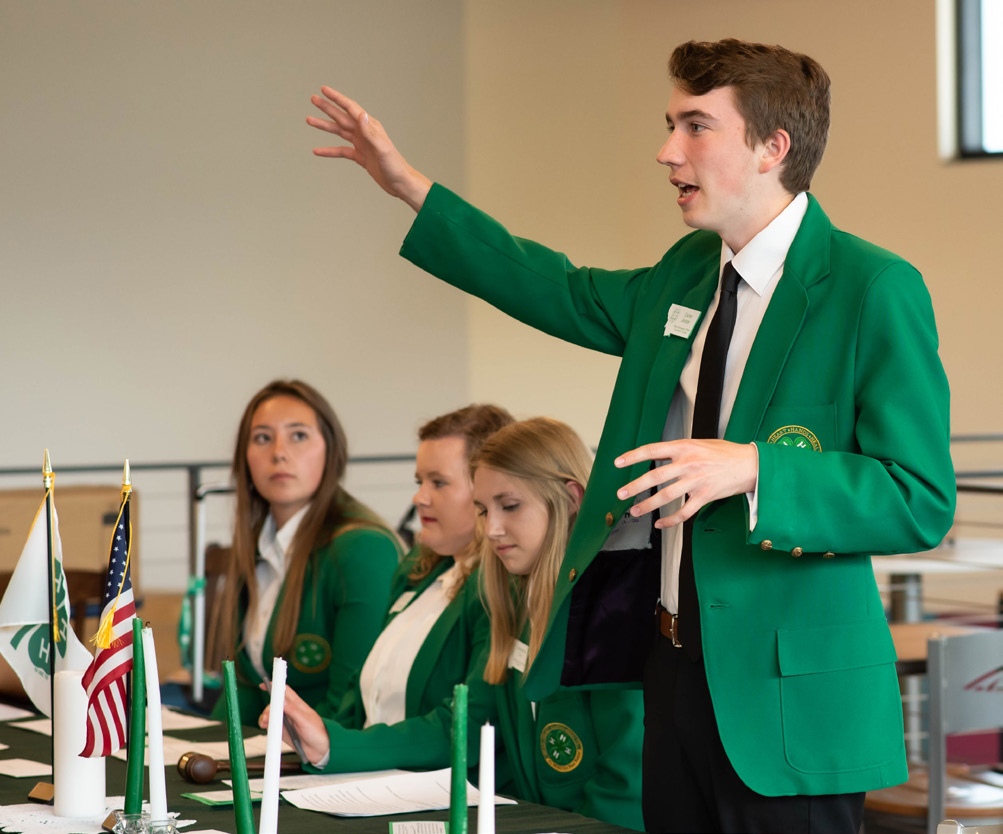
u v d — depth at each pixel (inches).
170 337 537.6
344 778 137.6
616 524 121.3
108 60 524.4
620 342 134.0
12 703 196.5
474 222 135.6
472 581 164.2
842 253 111.5
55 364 517.7
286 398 210.4
